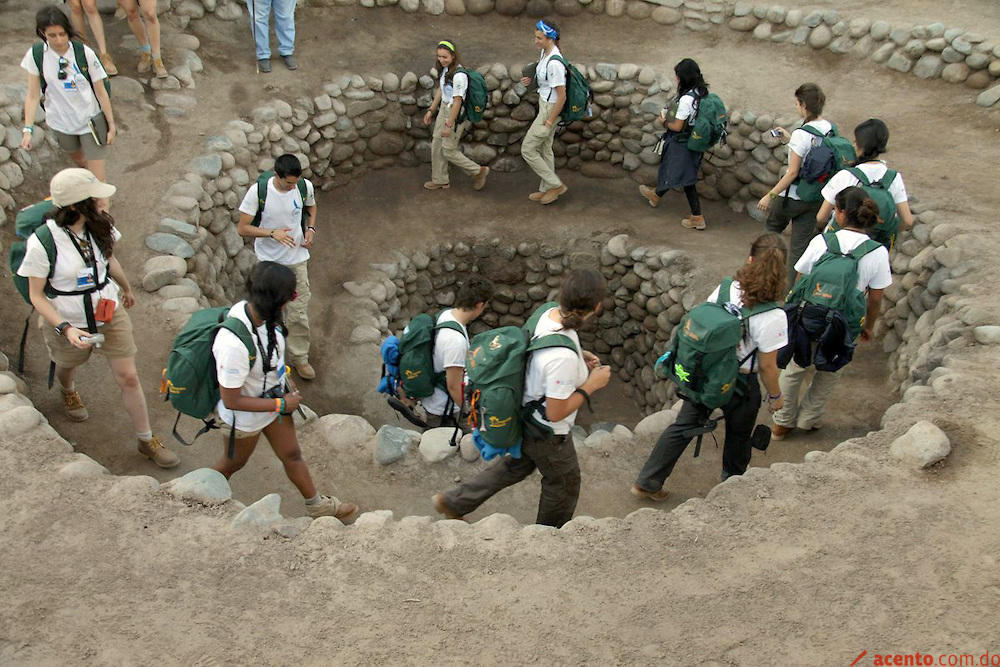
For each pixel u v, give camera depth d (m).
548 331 3.94
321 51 9.86
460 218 9.57
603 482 5.39
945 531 4.07
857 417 5.99
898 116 8.91
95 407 5.39
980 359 5.27
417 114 9.86
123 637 3.51
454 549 4.01
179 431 5.36
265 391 4.16
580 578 3.87
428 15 10.58
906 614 3.66
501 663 3.47
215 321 4.08
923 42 9.20
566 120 8.95
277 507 4.20
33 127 6.68
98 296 4.52
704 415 4.70
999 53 8.76
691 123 8.27
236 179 8.02
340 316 8.23
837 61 9.75
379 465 5.36
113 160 7.64
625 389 9.62
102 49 8.16
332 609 3.68
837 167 6.45
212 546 3.95
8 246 6.29
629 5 10.55
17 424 4.50
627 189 9.95
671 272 8.64
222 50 9.52
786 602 3.74
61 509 4.08
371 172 9.96
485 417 4.03
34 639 3.48
